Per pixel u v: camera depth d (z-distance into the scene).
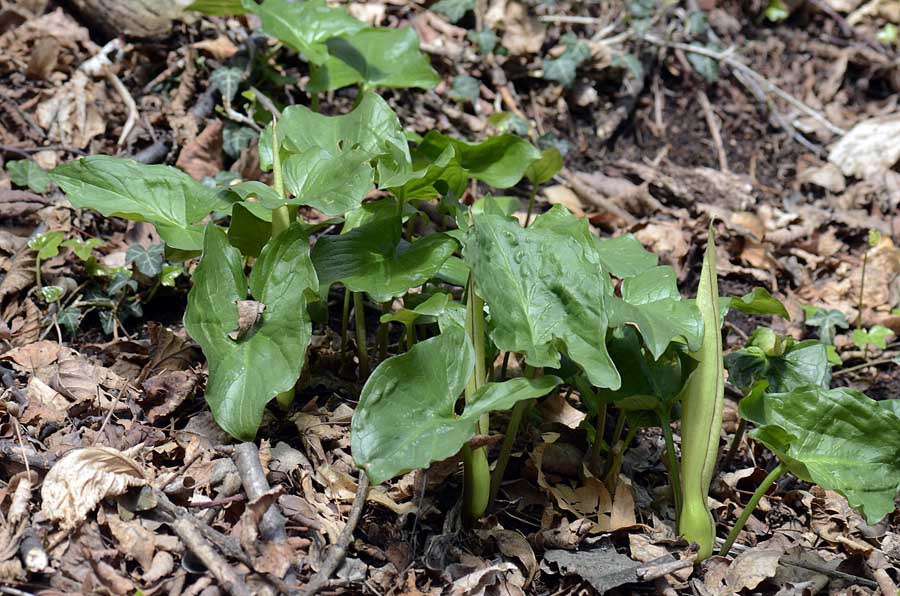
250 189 1.54
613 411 1.72
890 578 1.60
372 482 1.47
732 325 1.84
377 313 1.77
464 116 2.03
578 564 1.55
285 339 1.55
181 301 1.75
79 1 1.94
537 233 1.53
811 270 1.98
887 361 1.88
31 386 1.61
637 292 1.56
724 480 1.65
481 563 1.54
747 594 1.57
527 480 1.62
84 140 1.86
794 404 1.55
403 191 1.61
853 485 1.53
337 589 1.50
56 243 1.71
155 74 1.95
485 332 1.61
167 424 1.61
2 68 1.90
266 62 1.96
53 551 1.49
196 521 1.52
